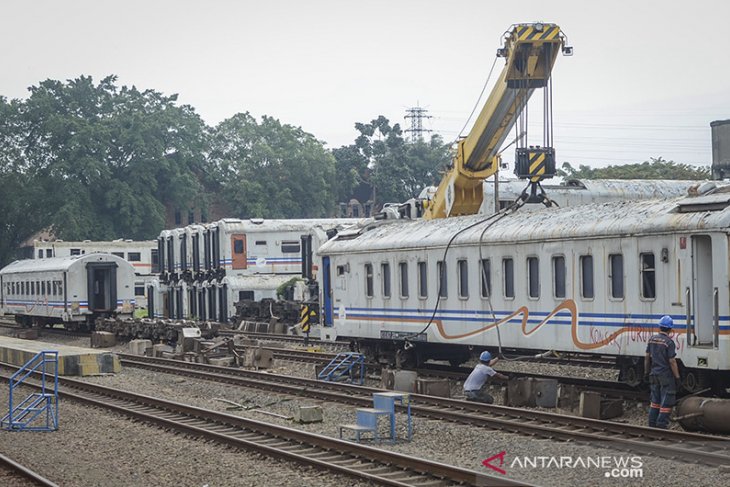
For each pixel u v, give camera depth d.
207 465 25.80
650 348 28.09
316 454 26.44
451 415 31.20
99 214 166.00
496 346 39.19
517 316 37.88
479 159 52.47
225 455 27.05
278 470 24.73
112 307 82.94
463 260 41.00
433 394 37.38
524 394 34.25
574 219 35.69
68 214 157.75
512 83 46.59
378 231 49.41
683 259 30.08
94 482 24.27
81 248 133.12
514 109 48.00
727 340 28.56
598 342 33.78
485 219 41.66
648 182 81.88
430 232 44.09
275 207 167.50
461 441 27.75
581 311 34.59
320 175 172.38
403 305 45.03
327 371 45.75
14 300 98.31
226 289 99.56
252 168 171.12
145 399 38.88
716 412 26.36
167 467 25.83
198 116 180.38
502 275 38.69
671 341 27.94
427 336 43.34
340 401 36.84
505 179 76.19
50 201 164.50
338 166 182.75
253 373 47.81
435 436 28.91
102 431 32.25
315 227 88.19
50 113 171.88
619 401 30.80
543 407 33.81
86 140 164.38
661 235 30.98
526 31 45.16
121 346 75.19
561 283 35.72
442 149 184.12
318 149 173.75
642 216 32.16
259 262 103.44
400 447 27.64
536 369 45.44
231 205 171.38
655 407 28.08
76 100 177.50
